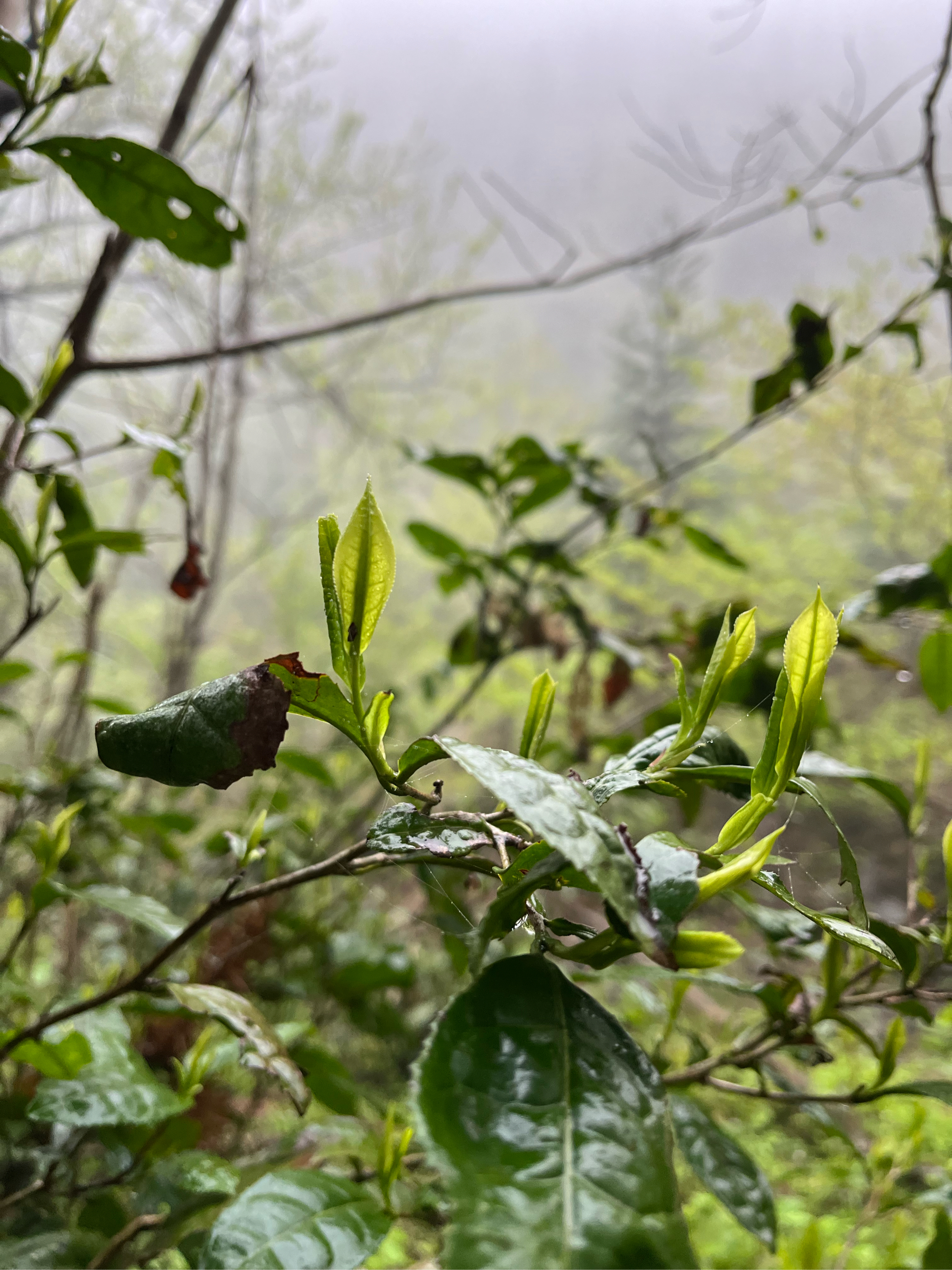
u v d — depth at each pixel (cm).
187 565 40
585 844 15
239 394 145
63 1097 33
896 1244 46
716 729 25
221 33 54
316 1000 76
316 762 48
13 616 141
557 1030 16
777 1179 103
